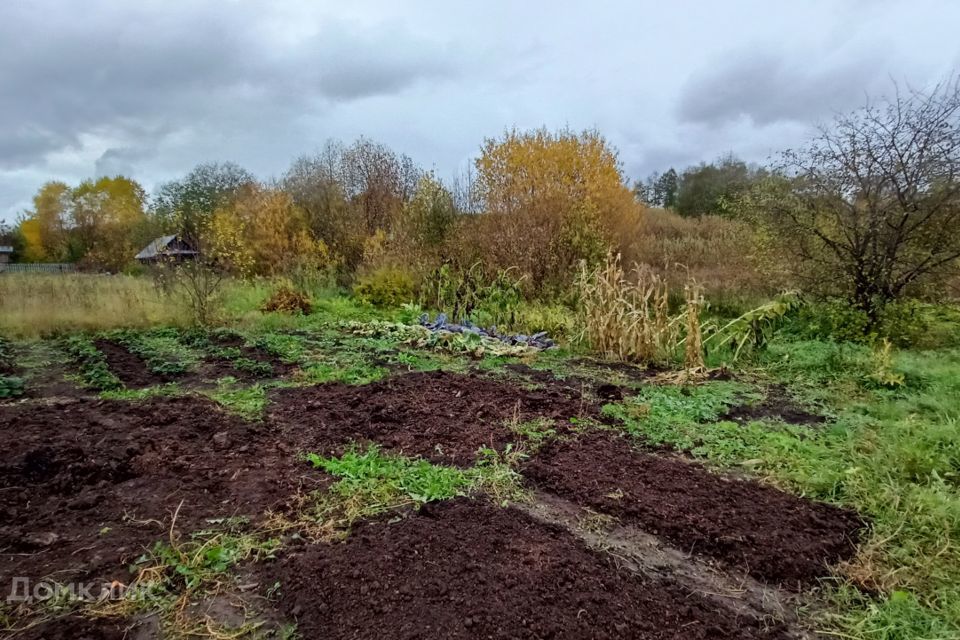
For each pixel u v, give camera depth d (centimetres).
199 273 950
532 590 229
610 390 536
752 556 263
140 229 2814
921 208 757
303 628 207
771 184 869
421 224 1315
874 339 738
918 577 248
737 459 381
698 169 3191
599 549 266
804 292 850
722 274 1296
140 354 679
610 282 750
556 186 1384
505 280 957
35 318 821
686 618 220
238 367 618
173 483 317
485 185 1420
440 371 600
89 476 316
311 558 246
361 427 417
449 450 378
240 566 243
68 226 3641
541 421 439
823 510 311
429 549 256
